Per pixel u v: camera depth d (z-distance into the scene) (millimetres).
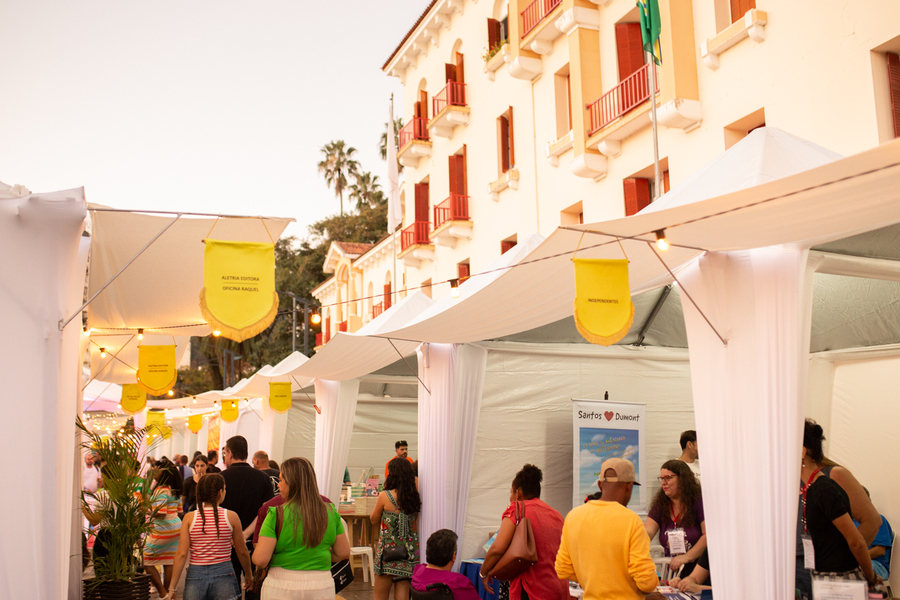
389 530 7297
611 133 12898
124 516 7027
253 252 4973
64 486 4754
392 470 7441
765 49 10102
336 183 58625
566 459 9117
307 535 4535
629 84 12961
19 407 4188
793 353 4641
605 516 3873
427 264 21812
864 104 8688
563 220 15016
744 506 4766
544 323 7500
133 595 6922
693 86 11305
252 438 20844
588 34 13891
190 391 46000
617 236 4664
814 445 4637
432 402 8711
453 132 20062
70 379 4973
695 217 4117
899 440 7844
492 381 8977
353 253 34000
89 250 7262
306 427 16500
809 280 5031
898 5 8320
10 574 4035
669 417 9625
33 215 4309
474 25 18984
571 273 5719
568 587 4879
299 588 4484
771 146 4895
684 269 5453
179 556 5621
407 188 23500
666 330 9531
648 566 3709
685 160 11602
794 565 4434
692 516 5395
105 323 9727
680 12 11391
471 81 19078
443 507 8281
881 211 4105
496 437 8875
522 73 15953
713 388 5035
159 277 8086
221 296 4836
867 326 7801
